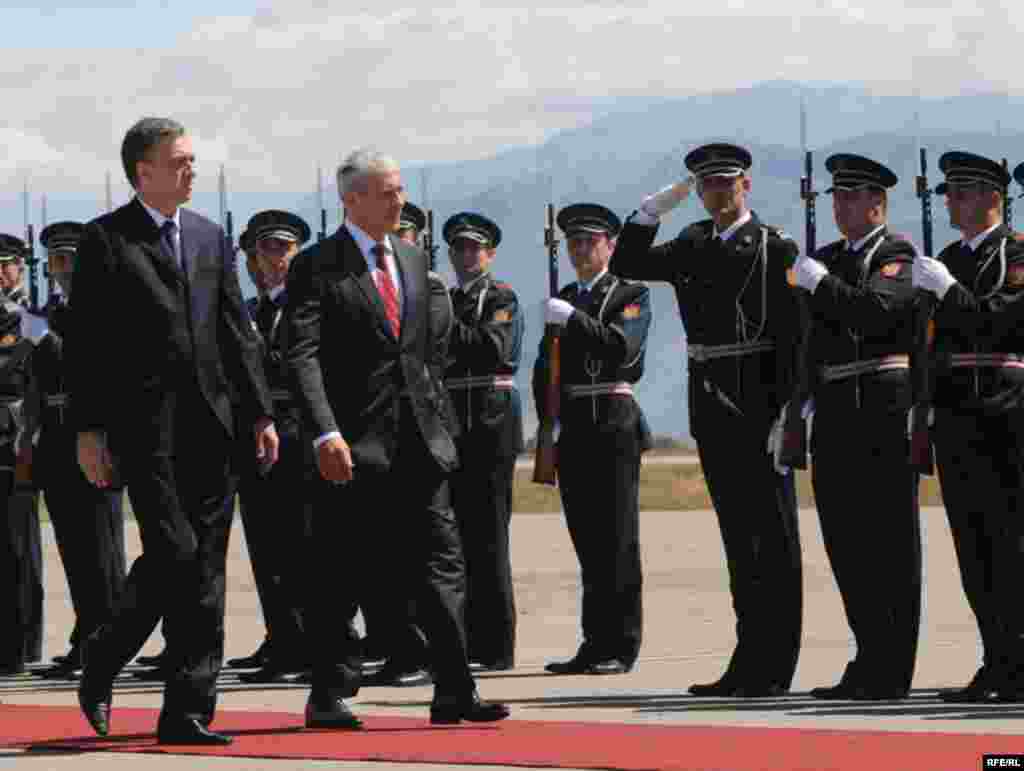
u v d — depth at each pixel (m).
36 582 18.77
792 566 14.83
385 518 13.05
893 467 14.43
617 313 17.12
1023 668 14.15
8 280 18.69
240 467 12.93
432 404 13.03
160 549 12.57
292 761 11.70
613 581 17.02
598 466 17.06
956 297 14.01
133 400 12.59
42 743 12.62
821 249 14.73
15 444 18.42
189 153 12.74
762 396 14.76
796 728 12.71
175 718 12.51
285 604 17.09
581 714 13.77
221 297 12.85
